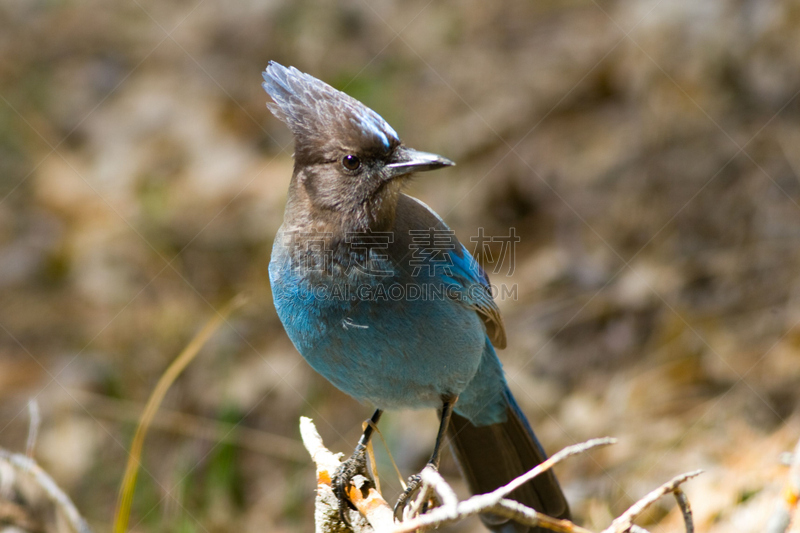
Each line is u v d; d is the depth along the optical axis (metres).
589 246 12.65
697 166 12.74
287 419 11.83
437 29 16.95
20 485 8.65
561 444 10.47
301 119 7.30
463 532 10.10
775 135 12.65
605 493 9.41
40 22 19.88
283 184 15.45
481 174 14.09
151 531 10.09
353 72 16.62
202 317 13.53
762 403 9.83
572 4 16.30
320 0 18.12
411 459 11.02
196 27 18.83
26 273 14.99
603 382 11.02
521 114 14.64
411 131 15.27
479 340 7.64
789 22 13.65
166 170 16.33
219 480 10.41
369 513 6.54
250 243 14.73
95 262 14.92
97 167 16.67
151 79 18.12
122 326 13.75
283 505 10.58
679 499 5.04
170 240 15.07
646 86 13.98
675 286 11.64
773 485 8.23
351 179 7.08
